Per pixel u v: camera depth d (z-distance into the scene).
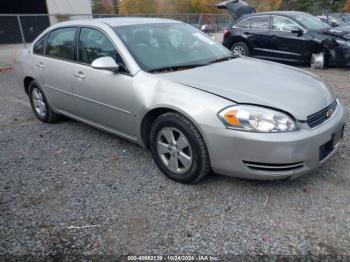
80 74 4.09
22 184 3.46
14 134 4.89
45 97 4.97
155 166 3.71
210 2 39.06
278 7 44.34
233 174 2.96
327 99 3.21
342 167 3.48
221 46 4.50
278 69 3.74
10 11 23.75
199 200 3.04
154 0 40.81
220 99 2.91
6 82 8.81
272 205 2.93
